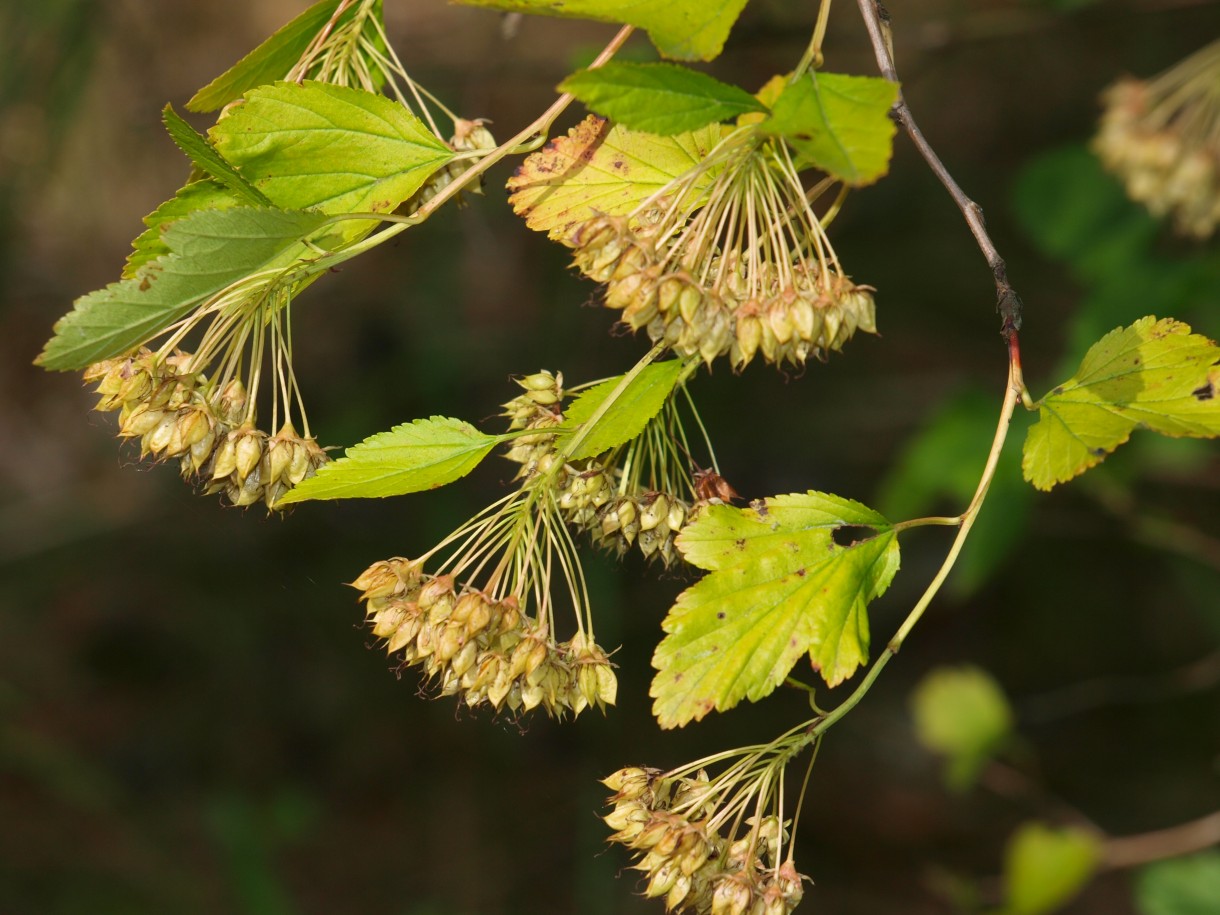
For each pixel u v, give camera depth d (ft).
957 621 24.61
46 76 16.76
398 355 23.77
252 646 24.22
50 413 26.61
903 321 24.76
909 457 13.67
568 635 19.54
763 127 5.09
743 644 5.94
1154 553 22.22
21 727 22.17
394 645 6.29
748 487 24.02
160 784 22.72
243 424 6.34
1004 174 25.02
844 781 23.70
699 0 5.56
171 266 5.38
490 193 23.49
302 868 22.17
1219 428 6.18
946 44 15.94
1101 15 15.57
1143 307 14.35
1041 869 13.70
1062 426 6.40
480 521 6.46
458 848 22.63
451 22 21.99
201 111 7.14
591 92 5.33
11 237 22.36
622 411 6.56
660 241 5.96
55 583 24.58
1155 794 22.45
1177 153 12.89
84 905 20.52
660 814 6.29
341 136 6.53
